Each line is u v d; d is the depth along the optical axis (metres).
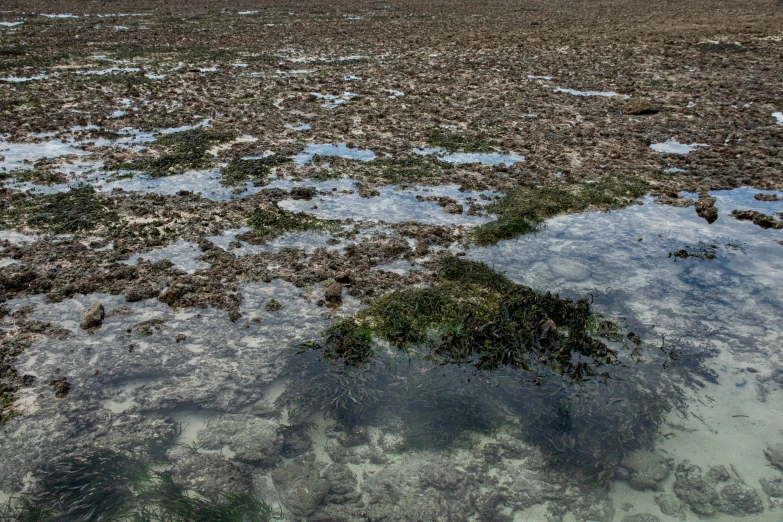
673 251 8.88
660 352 6.77
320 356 6.57
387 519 4.98
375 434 5.75
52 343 6.72
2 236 8.81
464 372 6.36
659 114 15.12
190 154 12.04
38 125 13.63
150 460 5.39
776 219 9.75
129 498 5.02
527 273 8.24
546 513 5.06
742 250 8.93
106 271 8.01
